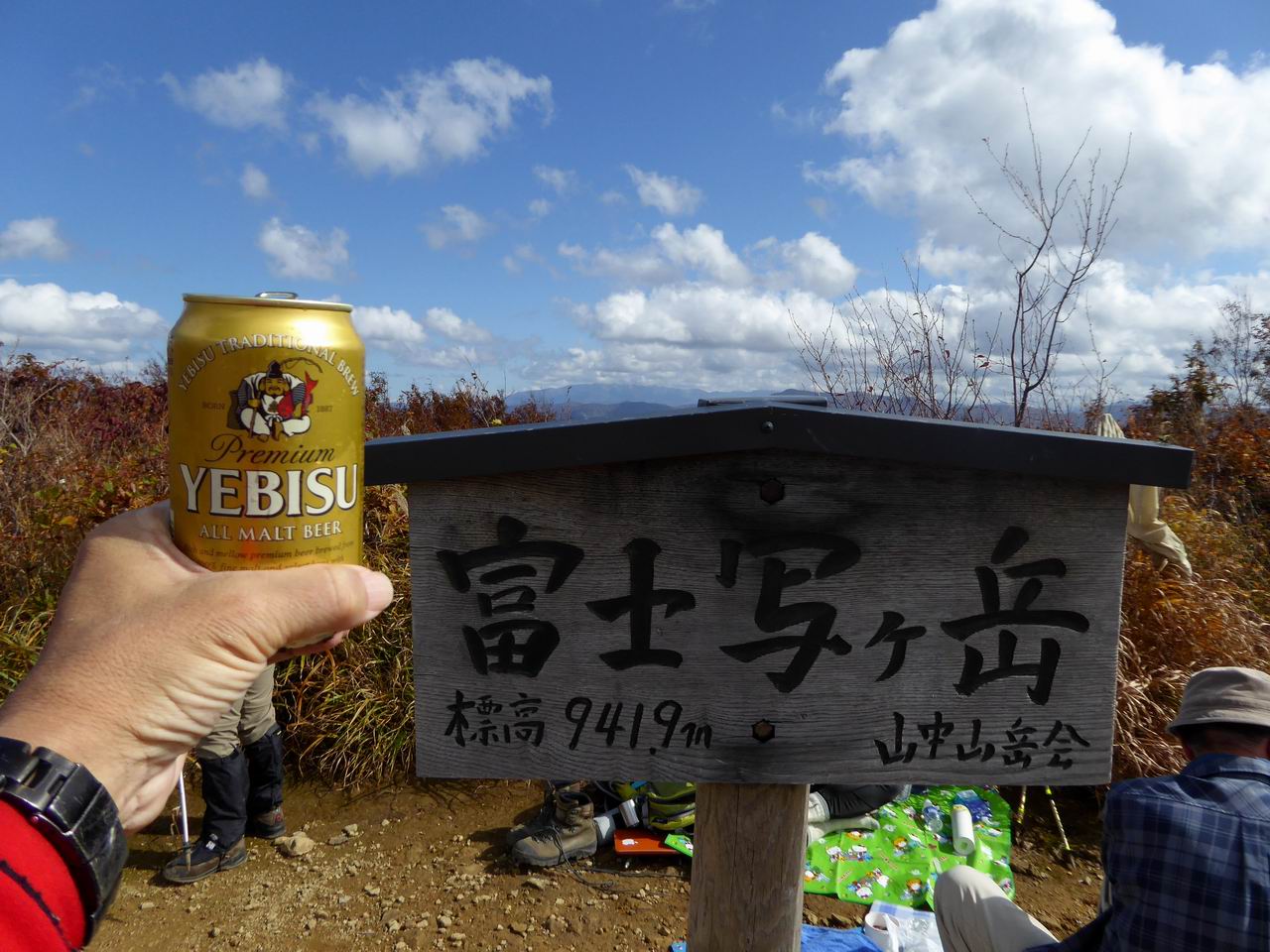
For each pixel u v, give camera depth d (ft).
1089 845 11.18
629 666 4.75
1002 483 4.62
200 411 3.00
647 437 4.42
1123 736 11.62
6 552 14.57
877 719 4.78
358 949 9.23
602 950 9.17
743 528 4.64
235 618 2.64
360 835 11.57
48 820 2.09
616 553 4.67
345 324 3.31
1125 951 5.40
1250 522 18.07
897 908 9.59
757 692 4.76
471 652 4.77
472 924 9.62
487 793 12.58
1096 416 16.21
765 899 5.39
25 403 21.08
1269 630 13.71
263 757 11.18
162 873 10.59
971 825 10.98
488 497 4.66
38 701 2.42
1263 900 4.96
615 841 11.02
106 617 2.67
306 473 3.08
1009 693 4.76
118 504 14.71
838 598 4.69
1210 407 23.57
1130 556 12.89
